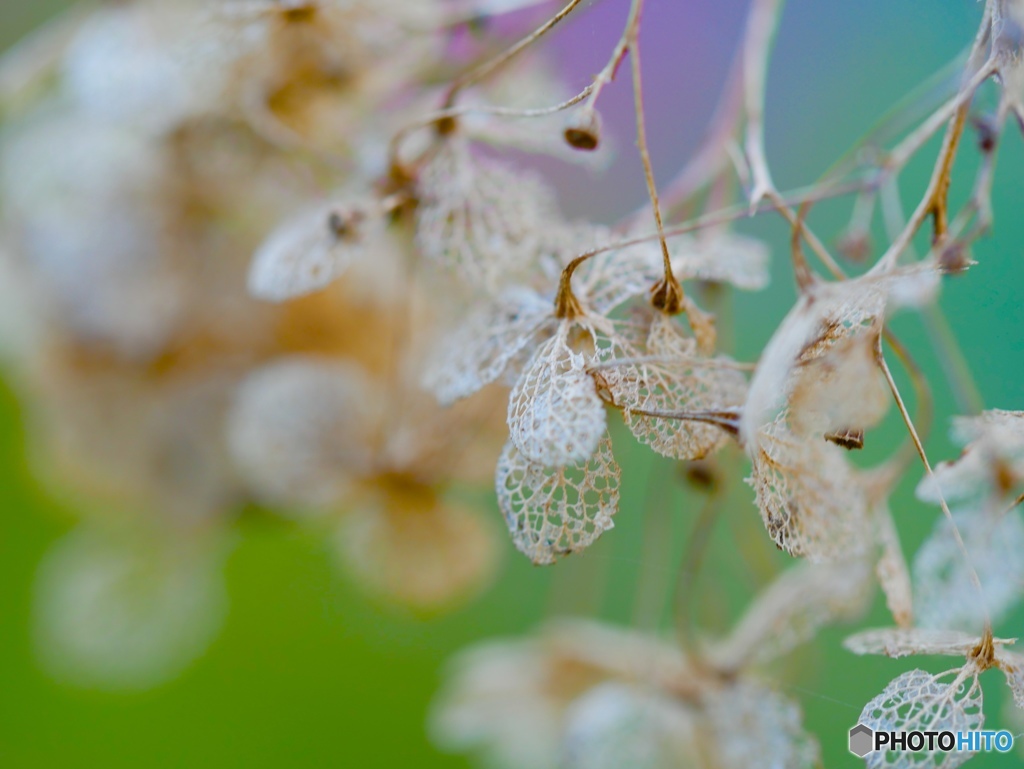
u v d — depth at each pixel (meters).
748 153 0.26
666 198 0.27
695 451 0.22
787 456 0.22
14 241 0.29
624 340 0.23
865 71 0.36
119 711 0.41
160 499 0.30
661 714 0.27
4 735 0.40
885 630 0.23
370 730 0.42
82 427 0.30
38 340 0.29
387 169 0.25
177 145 0.28
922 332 0.33
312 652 0.43
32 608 0.40
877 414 0.22
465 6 0.27
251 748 0.42
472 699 0.30
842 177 0.27
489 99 0.27
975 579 0.23
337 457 0.28
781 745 0.26
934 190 0.22
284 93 0.27
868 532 0.23
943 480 0.24
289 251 0.25
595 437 0.22
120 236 0.28
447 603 0.29
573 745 0.27
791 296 0.34
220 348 0.29
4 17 0.34
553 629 0.30
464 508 0.29
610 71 0.22
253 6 0.26
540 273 0.24
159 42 0.27
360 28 0.27
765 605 0.27
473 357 0.23
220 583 0.36
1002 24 0.22
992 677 0.29
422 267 0.27
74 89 0.28
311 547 0.44
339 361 0.29
